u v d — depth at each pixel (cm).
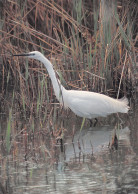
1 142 1048
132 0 1527
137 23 1692
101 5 1431
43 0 1677
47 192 721
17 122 1226
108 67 1448
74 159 899
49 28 1756
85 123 1259
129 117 1291
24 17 1579
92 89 1412
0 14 1590
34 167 856
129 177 776
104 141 1045
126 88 1525
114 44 1448
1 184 766
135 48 1606
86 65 1538
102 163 862
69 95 1245
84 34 1500
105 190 721
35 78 1666
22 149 985
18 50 1536
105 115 1252
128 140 1027
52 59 1515
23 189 738
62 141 1053
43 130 1138
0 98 1451
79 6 1414
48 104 1303
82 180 771
